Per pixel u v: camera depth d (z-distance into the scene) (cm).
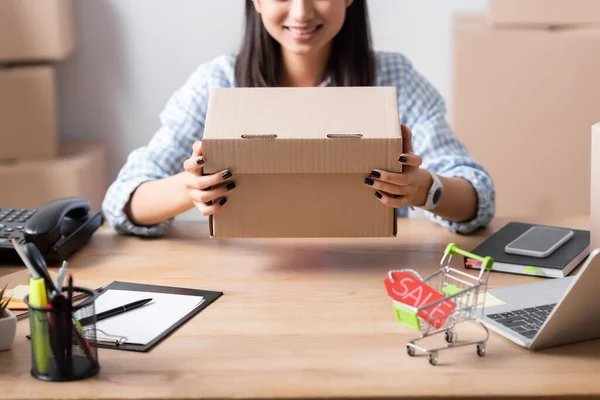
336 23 166
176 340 111
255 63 178
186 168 132
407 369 102
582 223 163
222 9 279
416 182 131
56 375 100
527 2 247
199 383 99
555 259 137
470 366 103
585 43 247
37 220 141
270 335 112
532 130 255
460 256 144
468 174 161
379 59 187
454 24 262
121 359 106
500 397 96
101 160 279
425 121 180
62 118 287
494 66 251
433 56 282
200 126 180
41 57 260
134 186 158
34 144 264
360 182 131
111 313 119
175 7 278
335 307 122
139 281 134
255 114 134
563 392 96
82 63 282
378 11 279
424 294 105
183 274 137
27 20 256
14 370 103
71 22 274
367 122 132
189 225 166
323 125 131
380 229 134
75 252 149
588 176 257
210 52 282
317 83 182
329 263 141
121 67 283
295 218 133
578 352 107
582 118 253
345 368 103
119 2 278
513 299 122
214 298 125
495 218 168
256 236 135
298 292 128
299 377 100
